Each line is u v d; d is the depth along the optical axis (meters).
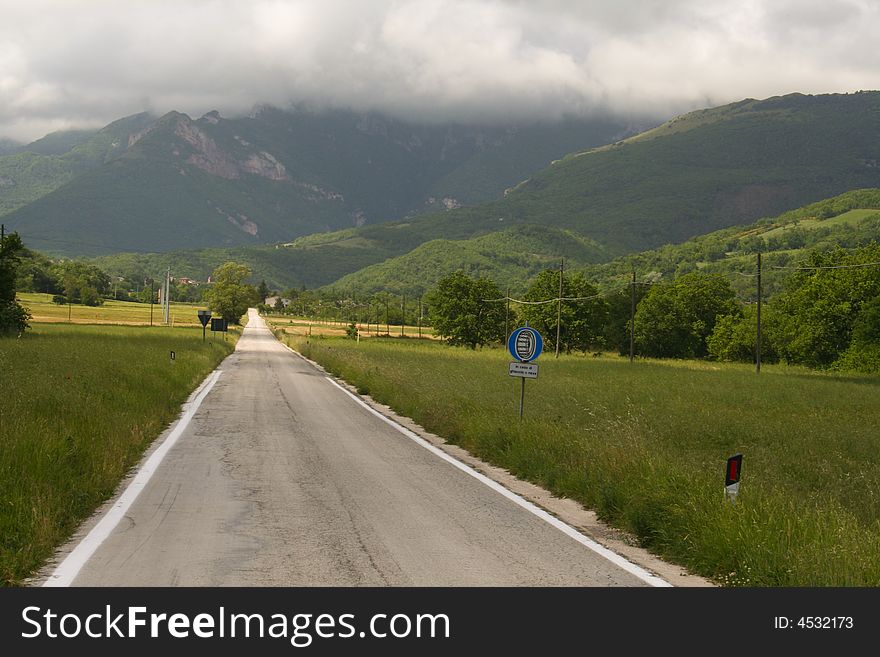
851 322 70.06
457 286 109.31
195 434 16.75
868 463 15.63
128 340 54.56
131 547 7.79
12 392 16.44
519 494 11.38
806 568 7.20
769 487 11.61
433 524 9.22
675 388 34.97
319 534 8.54
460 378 30.25
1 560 6.90
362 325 182.50
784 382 43.84
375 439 17.03
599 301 101.94
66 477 9.88
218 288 173.88
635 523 9.08
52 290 184.00
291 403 24.69
